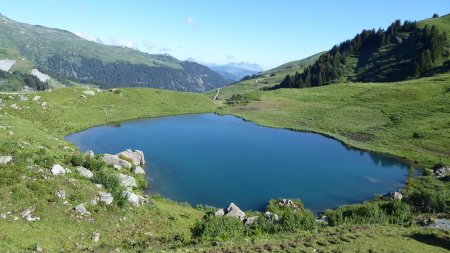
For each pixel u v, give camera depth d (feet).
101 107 377.91
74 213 117.91
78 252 95.40
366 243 99.14
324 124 369.30
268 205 173.06
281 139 321.11
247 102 500.33
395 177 223.30
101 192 132.36
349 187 204.85
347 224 123.24
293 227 119.85
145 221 130.31
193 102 479.00
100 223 118.83
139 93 444.96
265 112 439.22
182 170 223.92
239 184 204.74
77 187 129.29
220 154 264.31
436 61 606.96
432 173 223.51
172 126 356.59
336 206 177.88
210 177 214.28
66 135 288.10
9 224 103.86
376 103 429.79
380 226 119.34
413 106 391.86
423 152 268.00
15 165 128.16
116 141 282.77
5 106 294.87
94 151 249.55
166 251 93.86
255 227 123.13
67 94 373.81
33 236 101.76
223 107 475.31
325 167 242.17
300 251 91.91
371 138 313.53
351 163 252.83
